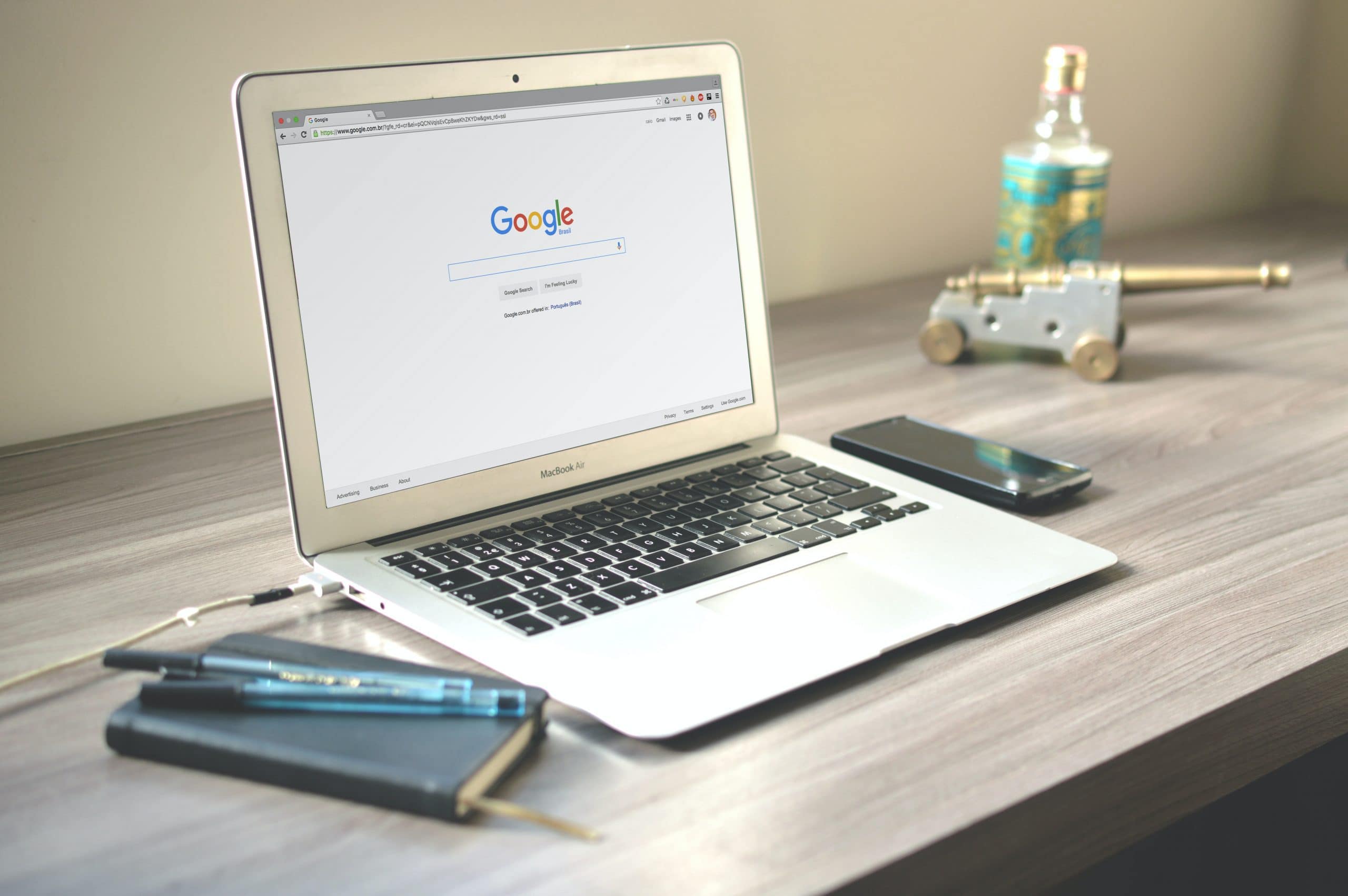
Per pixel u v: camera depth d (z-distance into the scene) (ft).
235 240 3.17
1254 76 5.77
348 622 1.99
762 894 1.31
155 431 3.07
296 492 2.07
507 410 2.33
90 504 2.56
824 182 4.37
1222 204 5.89
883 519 2.31
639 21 3.73
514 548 2.15
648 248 2.54
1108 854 1.63
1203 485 2.60
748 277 2.71
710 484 2.48
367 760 1.47
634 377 2.52
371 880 1.33
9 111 2.76
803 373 3.49
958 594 1.98
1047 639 1.91
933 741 1.61
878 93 4.40
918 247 4.75
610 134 2.48
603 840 1.40
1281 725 1.82
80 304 2.97
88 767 1.57
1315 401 3.16
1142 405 3.16
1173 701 1.72
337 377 2.12
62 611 2.03
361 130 2.15
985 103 4.75
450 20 3.34
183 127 3.01
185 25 2.94
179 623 1.96
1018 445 2.87
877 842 1.40
